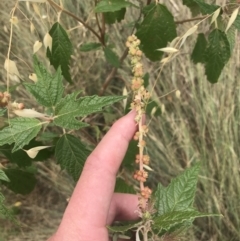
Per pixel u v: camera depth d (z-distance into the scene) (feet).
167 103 1.42
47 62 1.36
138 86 0.61
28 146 0.81
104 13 0.83
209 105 1.34
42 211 1.46
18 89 1.36
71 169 0.73
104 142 0.63
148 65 1.41
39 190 1.49
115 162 0.63
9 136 0.55
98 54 1.36
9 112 0.59
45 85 0.58
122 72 1.43
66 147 0.73
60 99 0.58
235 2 0.67
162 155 1.40
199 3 0.67
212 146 1.38
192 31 0.69
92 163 0.63
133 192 0.97
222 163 1.34
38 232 1.43
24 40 1.39
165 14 0.71
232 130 1.35
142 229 0.57
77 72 1.41
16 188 0.91
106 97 0.55
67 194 1.44
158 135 1.42
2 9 1.38
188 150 1.36
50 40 0.69
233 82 1.33
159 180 1.43
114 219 0.76
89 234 0.62
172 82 1.41
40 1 0.67
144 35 0.73
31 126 0.56
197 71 1.38
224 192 1.35
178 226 0.58
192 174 0.62
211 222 1.36
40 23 1.34
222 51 0.71
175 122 1.40
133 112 0.63
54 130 1.30
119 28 1.37
